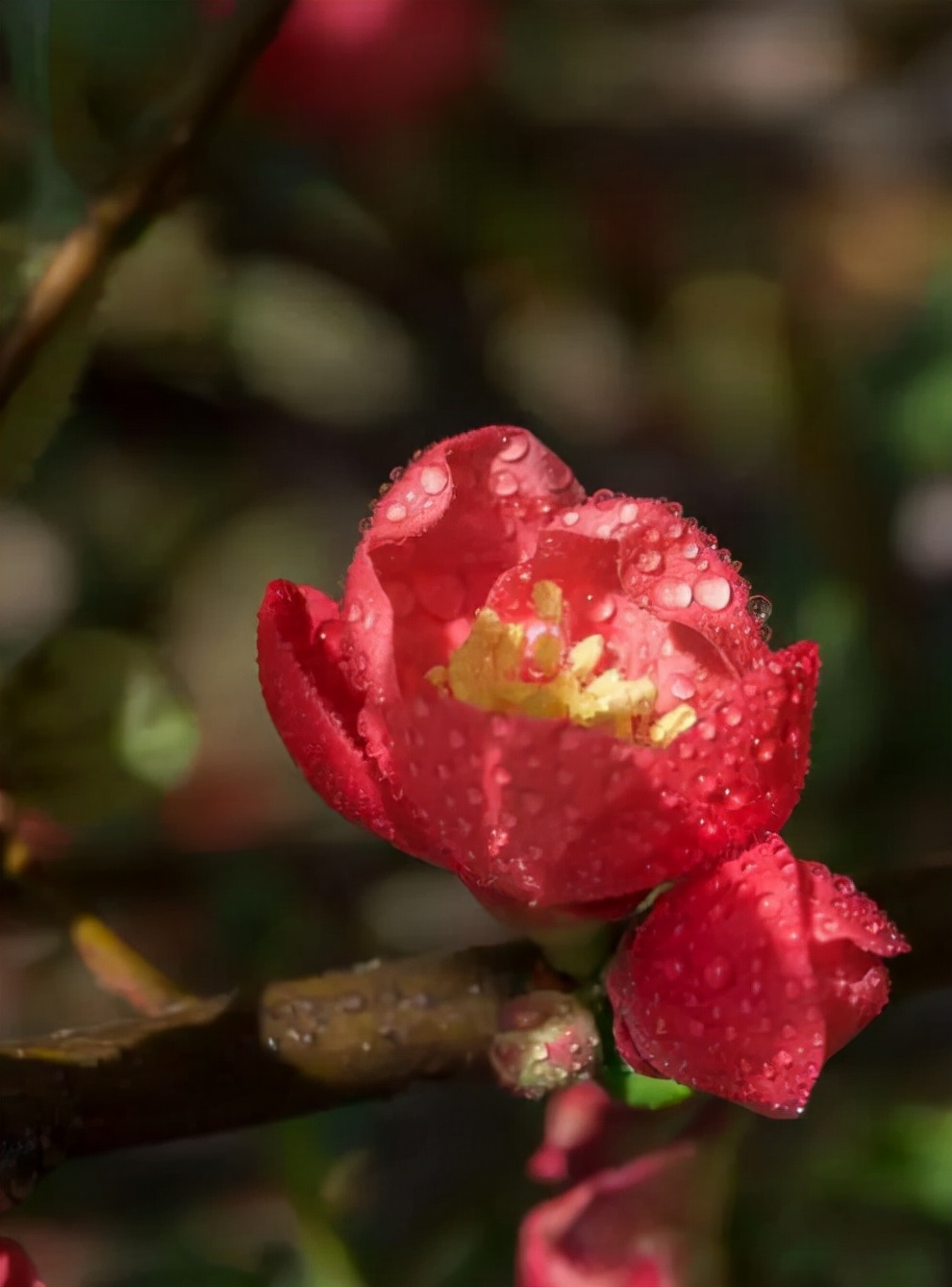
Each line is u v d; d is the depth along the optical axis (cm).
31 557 44
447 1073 23
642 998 22
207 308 40
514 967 24
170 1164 31
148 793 26
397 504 22
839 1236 28
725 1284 25
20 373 25
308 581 49
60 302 25
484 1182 29
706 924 22
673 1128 25
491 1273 29
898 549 34
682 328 47
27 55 26
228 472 43
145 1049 23
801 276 46
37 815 26
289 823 39
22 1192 23
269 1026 23
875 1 45
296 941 32
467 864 22
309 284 41
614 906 23
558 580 23
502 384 43
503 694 23
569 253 44
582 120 43
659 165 44
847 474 34
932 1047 30
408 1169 30
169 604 45
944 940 24
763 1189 27
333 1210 28
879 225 47
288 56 37
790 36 46
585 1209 25
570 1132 25
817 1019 21
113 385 40
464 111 41
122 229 25
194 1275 29
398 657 23
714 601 23
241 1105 23
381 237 41
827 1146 28
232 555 49
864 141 44
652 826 22
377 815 22
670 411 46
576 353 47
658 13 45
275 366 42
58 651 26
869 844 31
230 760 44
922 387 36
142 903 34
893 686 32
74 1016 37
